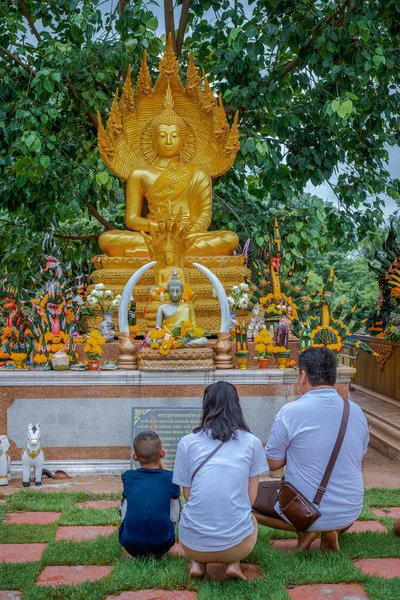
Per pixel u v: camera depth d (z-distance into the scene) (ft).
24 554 14.94
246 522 13.19
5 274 39.11
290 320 26.40
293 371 22.80
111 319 26.09
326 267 60.18
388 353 32.60
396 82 34.63
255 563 14.49
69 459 22.30
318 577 13.50
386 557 14.85
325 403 14.51
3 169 33.53
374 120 35.53
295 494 14.17
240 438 13.67
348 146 38.63
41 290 25.31
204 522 13.02
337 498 14.29
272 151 33.14
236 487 13.20
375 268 34.83
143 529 14.03
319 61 33.27
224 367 23.24
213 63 38.19
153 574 13.58
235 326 25.86
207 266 29.48
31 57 33.94
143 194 32.42
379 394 34.01
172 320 23.80
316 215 36.50
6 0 34.73
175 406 22.47
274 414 22.85
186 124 33.14
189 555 13.42
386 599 12.55
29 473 20.68
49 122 32.71
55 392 22.33
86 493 19.57
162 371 22.30
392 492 19.90
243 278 29.40
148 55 36.65
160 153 32.71
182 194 31.83
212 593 12.74
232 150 32.30
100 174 32.04
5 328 24.02
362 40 31.60
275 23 33.76
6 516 17.56
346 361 39.34
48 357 23.02
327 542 14.85
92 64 32.60
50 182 33.99
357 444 14.51
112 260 29.27
